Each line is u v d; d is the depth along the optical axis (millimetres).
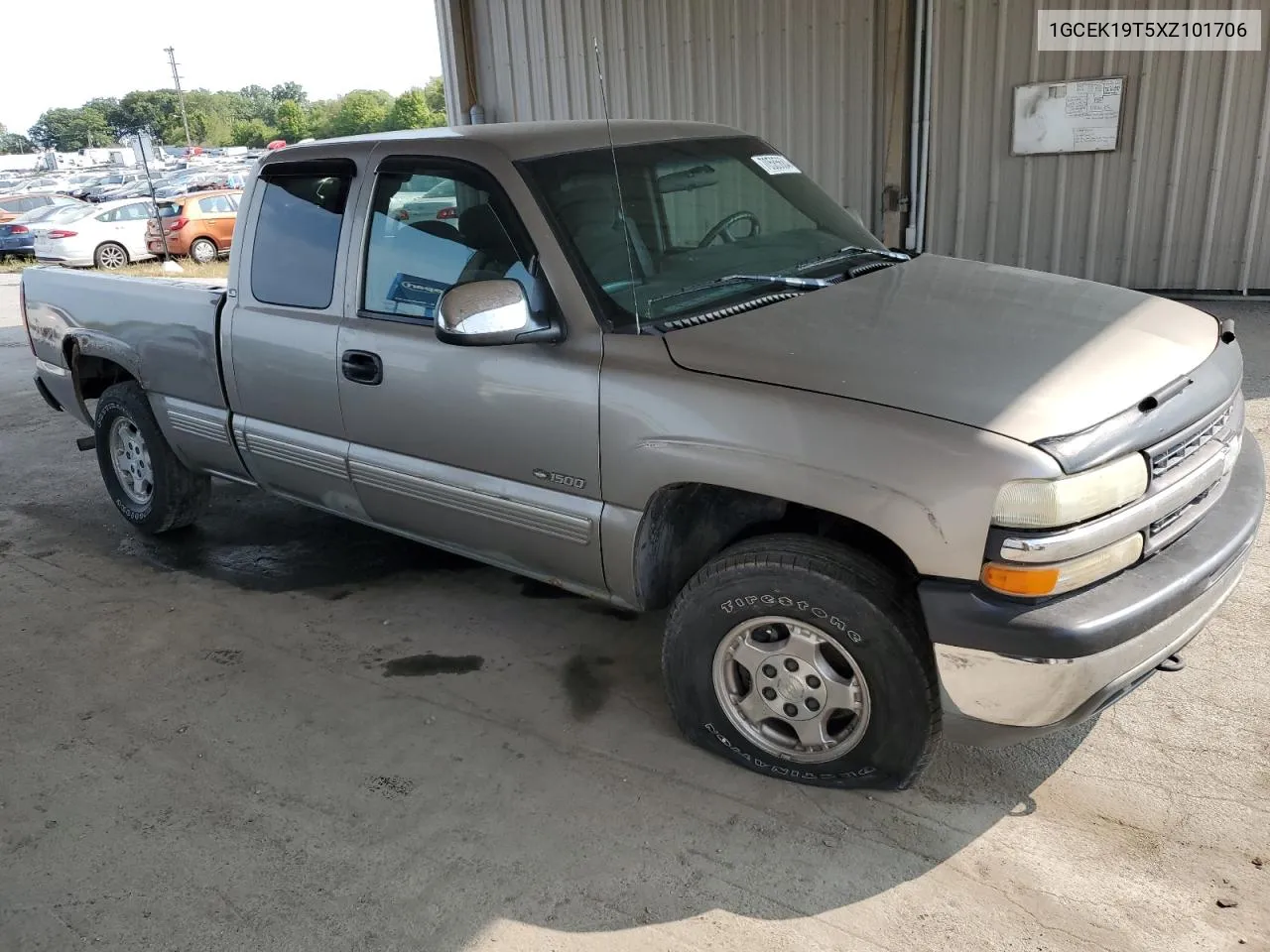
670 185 3434
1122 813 2693
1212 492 2742
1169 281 8664
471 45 11383
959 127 8930
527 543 3283
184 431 4469
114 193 32938
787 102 9672
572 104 10945
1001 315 2928
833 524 2803
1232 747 2932
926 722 2588
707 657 2869
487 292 2830
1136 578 2439
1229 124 8039
